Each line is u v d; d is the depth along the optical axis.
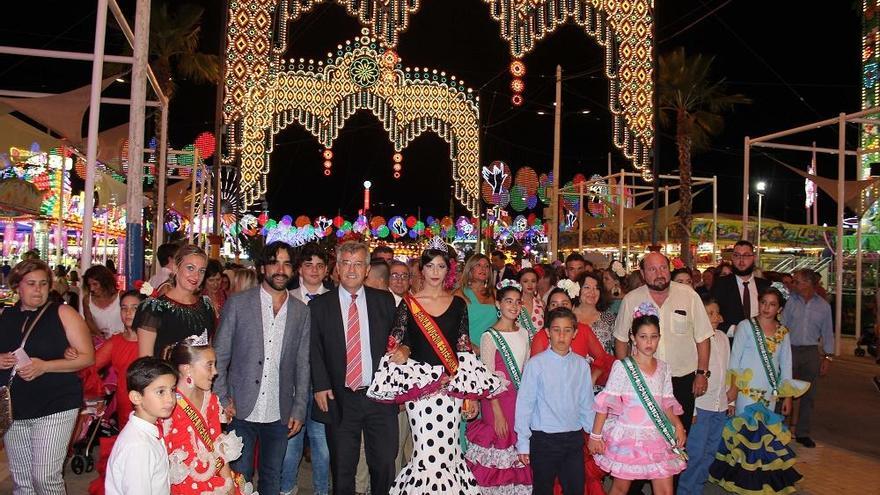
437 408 5.73
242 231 30.59
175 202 27.12
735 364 7.42
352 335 5.89
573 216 38.31
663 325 6.71
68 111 13.42
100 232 24.80
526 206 29.30
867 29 22.56
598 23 19.56
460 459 5.89
